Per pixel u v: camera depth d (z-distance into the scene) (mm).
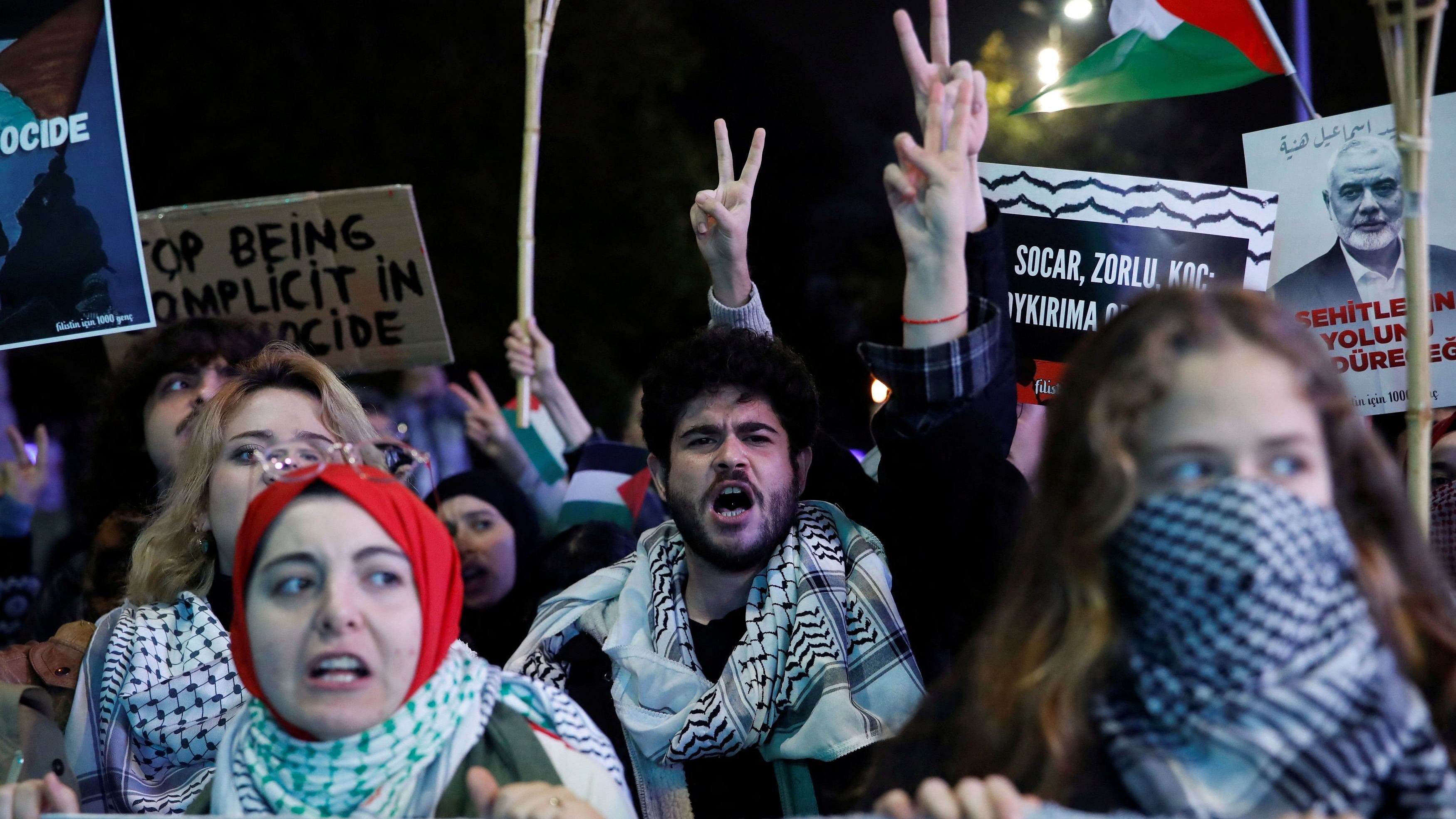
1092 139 6688
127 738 2568
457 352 8242
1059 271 3197
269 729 1866
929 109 2275
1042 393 3195
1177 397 1565
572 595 2783
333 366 4164
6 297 3381
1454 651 1646
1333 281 3248
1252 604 1480
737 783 2523
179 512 2727
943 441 2309
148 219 4188
